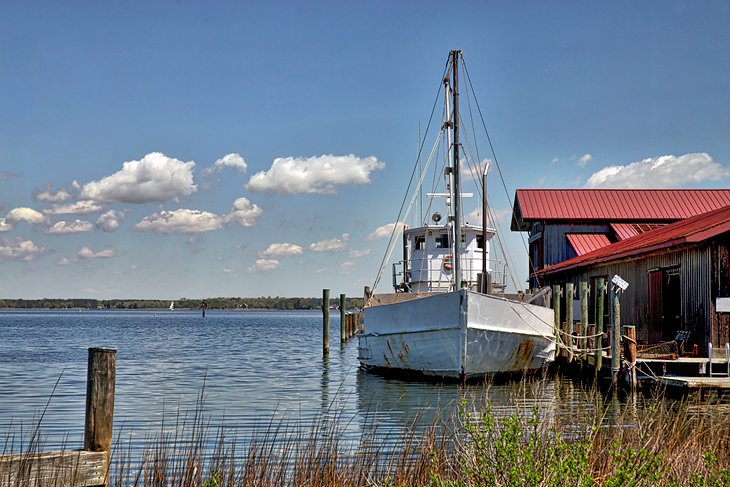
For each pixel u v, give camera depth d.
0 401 19.45
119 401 19.03
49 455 6.63
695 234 18.80
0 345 47.62
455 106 21.27
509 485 6.46
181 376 26.45
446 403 16.88
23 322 109.06
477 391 18.98
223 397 19.77
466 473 7.05
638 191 39.59
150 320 130.50
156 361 33.97
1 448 12.27
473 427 7.67
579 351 20.83
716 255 19.12
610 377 18.62
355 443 11.66
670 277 21.98
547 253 37.91
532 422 7.74
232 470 8.68
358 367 29.38
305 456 9.39
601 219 37.53
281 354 39.22
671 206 38.53
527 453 6.66
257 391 21.20
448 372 20.36
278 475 8.46
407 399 17.91
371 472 8.77
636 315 24.41
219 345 48.75
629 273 25.12
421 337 20.81
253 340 56.56
